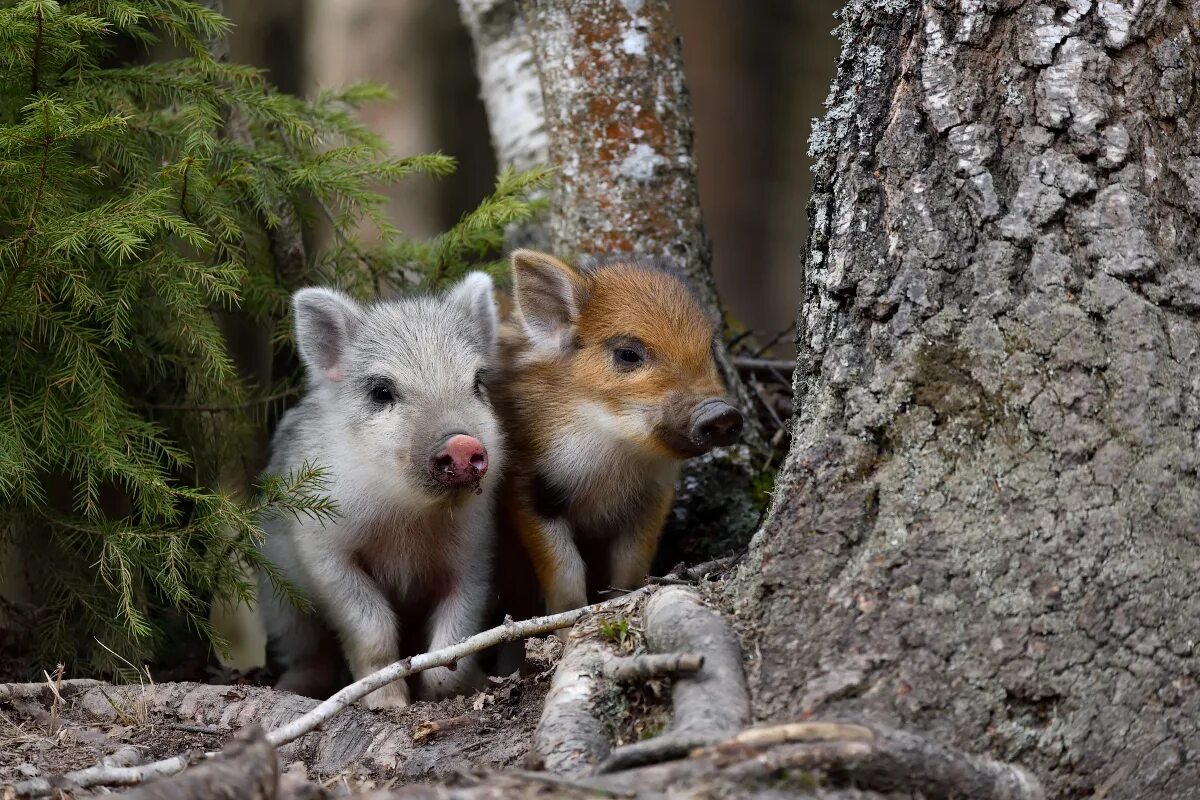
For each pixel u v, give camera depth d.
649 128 13.80
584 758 6.82
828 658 7.06
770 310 33.47
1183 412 7.47
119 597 11.72
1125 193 7.93
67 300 11.29
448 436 10.84
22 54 10.60
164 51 15.55
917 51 8.62
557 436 12.20
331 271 13.63
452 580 11.88
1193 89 8.25
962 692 6.87
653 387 11.70
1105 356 7.60
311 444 11.66
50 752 8.80
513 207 12.79
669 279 12.24
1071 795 6.79
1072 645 6.96
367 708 10.20
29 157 10.41
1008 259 7.98
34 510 11.41
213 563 11.25
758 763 5.95
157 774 7.75
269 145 12.98
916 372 7.93
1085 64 8.19
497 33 17.06
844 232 8.68
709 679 6.86
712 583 8.42
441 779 7.23
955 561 7.25
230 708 9.72
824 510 7.72
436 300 12.10
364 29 20.52
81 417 10.83
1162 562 7.14
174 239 12.19
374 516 11.41
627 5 13.80
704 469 13.50
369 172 12.38
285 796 6.43
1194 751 6.84
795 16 33.62
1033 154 8.13
